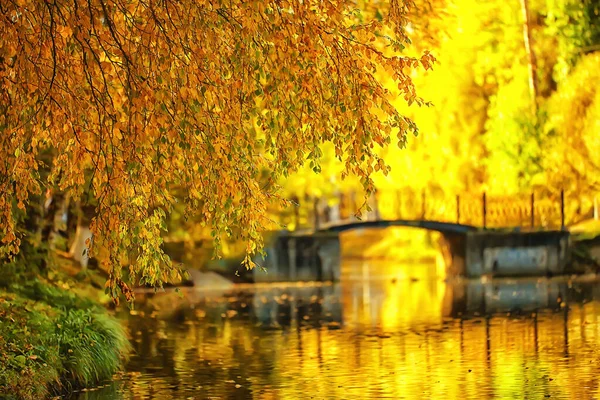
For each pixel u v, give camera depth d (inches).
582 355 1563.7
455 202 3253.0
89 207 2207.2
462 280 3161.9
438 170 3230.8
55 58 846.5
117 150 852.0
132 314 2203.5
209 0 858.8
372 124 858.1
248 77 862.5
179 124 835.4
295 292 2869.1
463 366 1477.6
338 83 858.8
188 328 1995.6
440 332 1894.7
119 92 943.0
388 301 2544.3
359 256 4623.5
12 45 857.5
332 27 874.1
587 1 3112.7
